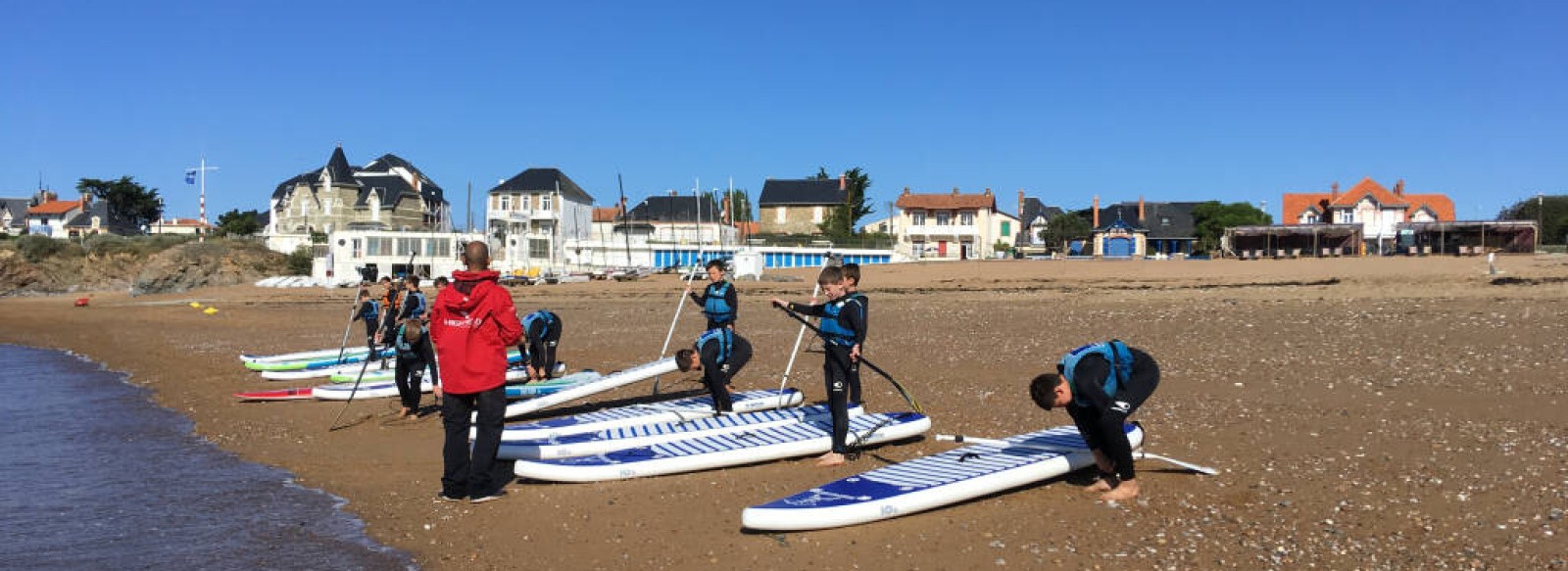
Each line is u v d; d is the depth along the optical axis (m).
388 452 9.73
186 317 35.81
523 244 62.53
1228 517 6.45
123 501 8.04
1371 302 20.08
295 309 39.56
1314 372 12.13
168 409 13.24
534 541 6.60
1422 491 6.83
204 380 16.45
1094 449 7.20
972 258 71.69
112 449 10.41
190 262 64.06
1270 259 46.66
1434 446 8.07
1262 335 15.94
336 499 7.98
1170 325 18.00
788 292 37.59
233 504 7.88
